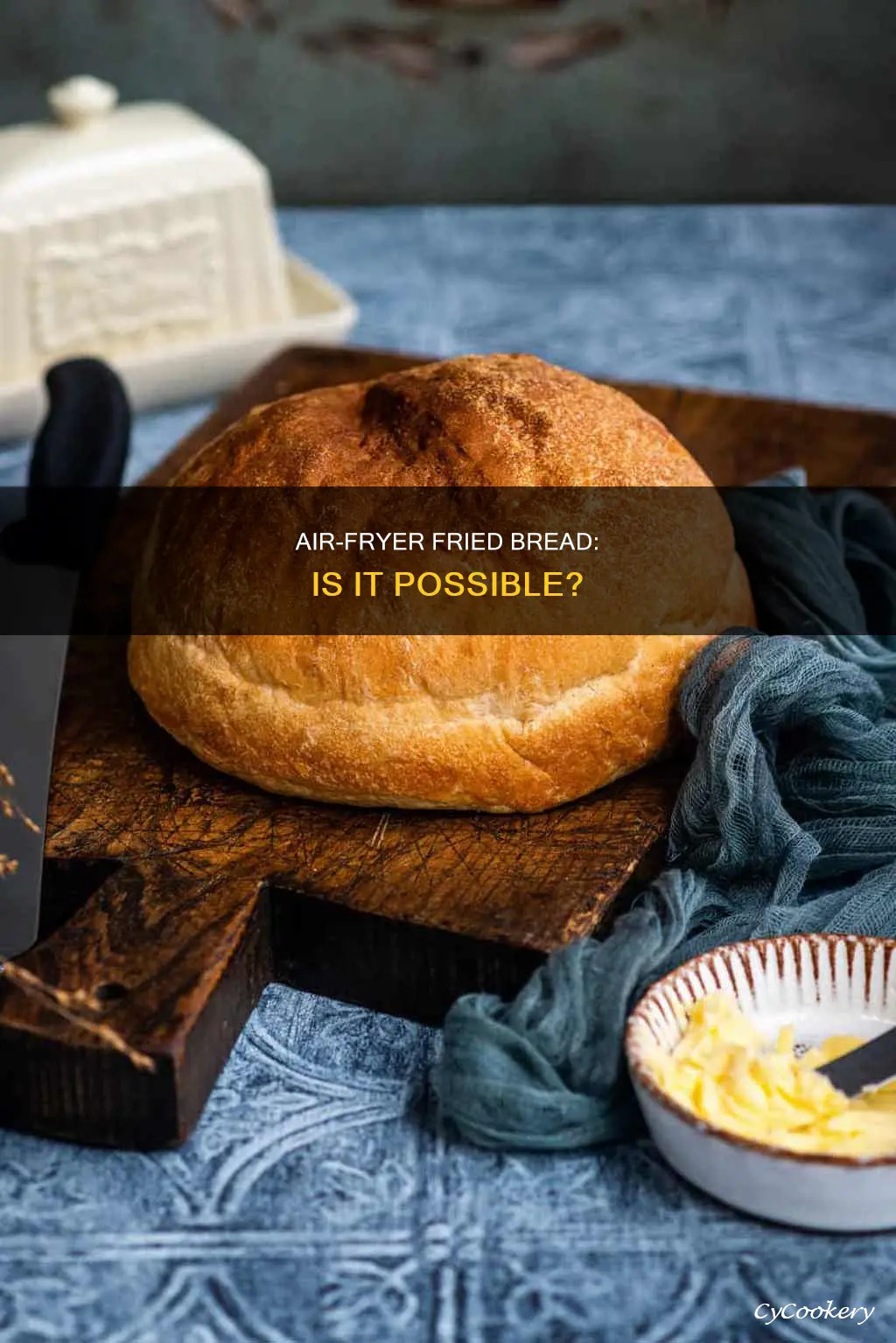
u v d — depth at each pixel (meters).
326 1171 0.67
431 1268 0.64
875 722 0.78
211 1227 0.66
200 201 1.04
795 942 0.69
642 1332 0.63
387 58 1.54
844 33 1.52
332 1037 0.72
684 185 1.62
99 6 1.51
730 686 0.75
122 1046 0.66
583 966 0.68
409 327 1.16
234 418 0.99
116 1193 0.67
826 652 0.78
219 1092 0.70
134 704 0.84
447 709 0.75
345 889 0.73
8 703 0.77
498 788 0.76
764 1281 0.64
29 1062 0.67
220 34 1.53
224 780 0.79
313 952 0.73
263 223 1.06
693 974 0.69
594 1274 0.64
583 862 0.74
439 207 1.35
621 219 1.33
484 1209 0.66
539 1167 0.67
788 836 0.74
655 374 1.11
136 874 0.73
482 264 1.25
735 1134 0.63
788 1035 0.67
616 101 1.57
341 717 0.75
